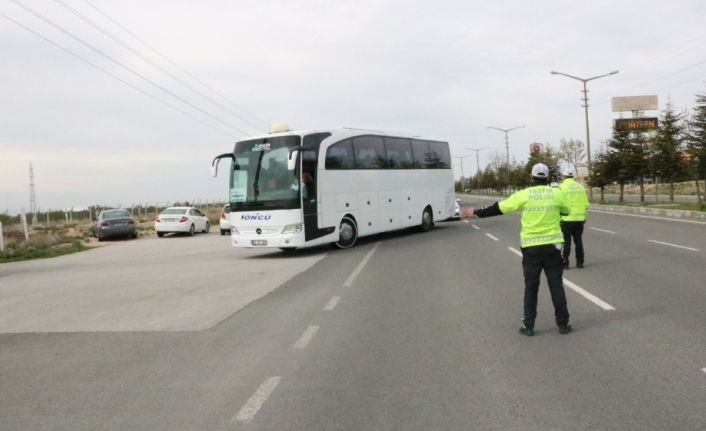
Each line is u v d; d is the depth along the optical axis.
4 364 6.37
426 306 8.73
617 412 4.38
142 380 5.58
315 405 4.75
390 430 4.21
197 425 4.41
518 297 9.15
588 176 45.75
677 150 35.47
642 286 9.52
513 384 5.09
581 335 6.64
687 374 5.16
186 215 32.69
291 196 16.81
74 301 10.62
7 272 17.52
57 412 4.79
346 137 19.05
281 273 13.41
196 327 7.88
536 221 6.73
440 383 5.20
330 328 7.52
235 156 17.78
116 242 30.52
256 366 5.91
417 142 23.47
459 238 20.33
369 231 19.88
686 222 23.62
